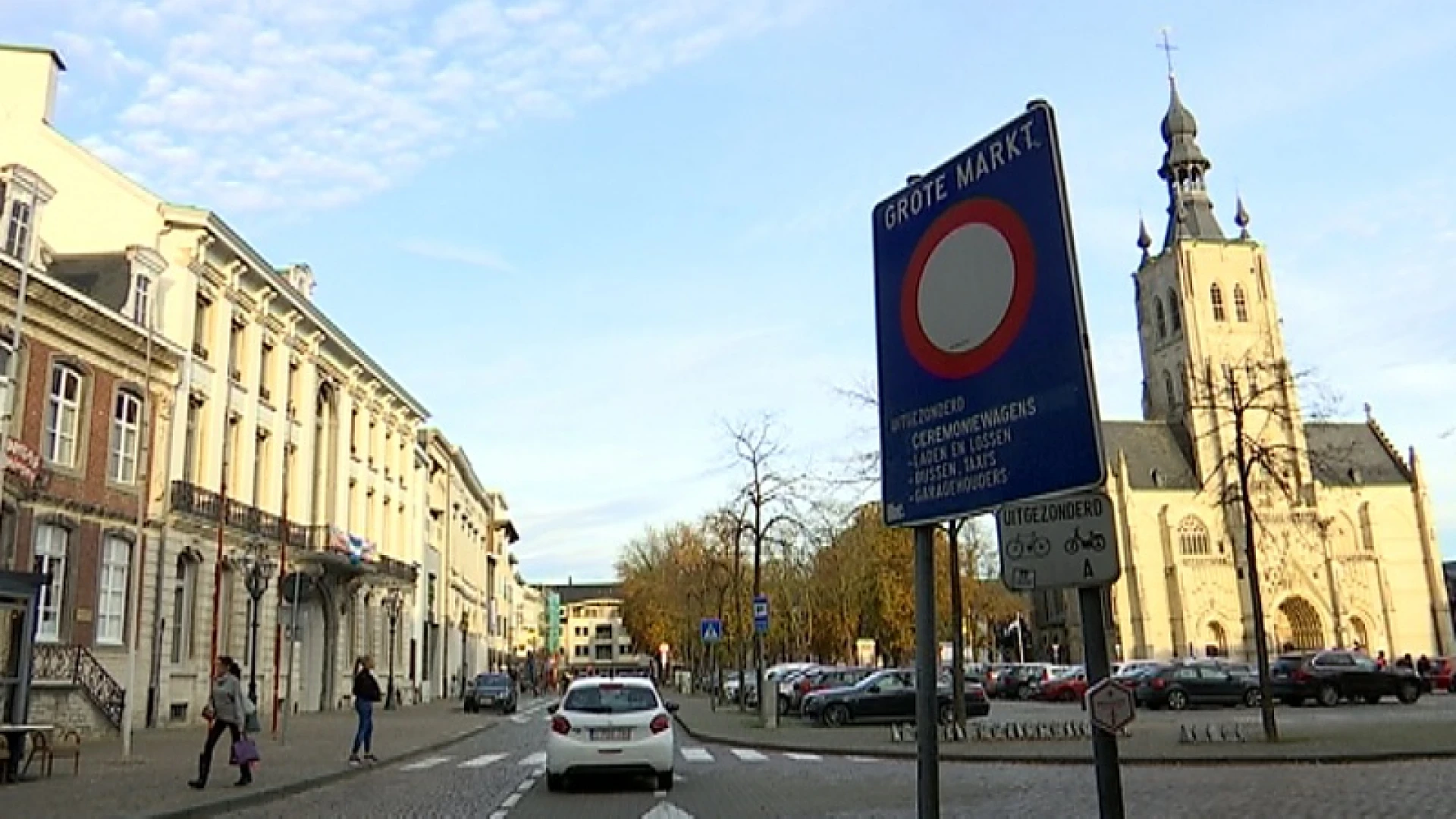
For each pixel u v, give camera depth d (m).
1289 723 26.81
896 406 5.48
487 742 28.56
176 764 20.14
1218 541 90.75
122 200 33.09
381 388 53.00
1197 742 21.17
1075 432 4.42
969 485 4.96
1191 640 88.19
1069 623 93.12
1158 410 100.88
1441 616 92.56
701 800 14.86
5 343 25.27
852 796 14.88
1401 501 94.00
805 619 58.78
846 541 49.28
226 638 35.41
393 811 14.18
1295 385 24.38
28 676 17.98
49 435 27.19
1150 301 103.06
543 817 13.39
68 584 27.45
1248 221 101.38
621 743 16.19
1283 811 12.17
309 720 37.62
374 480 52.72
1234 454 23.34
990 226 4.98
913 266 5.43
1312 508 86.94
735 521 38.81
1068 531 4.76
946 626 52.78
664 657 78.62
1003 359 4.82
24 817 12.88
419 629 60.97
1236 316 97.00
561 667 150.88
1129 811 12.56
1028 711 40.28
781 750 24.03
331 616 45.00
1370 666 37.81
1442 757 18.12
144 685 30.16
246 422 37.25
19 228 27.33
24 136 33.34
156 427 31.50
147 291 31.67
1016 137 4.88
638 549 83.50
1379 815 11.66
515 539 118.06
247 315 37.66
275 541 38.41
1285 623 89.81
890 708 31.23
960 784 16.08
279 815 13.97
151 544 30.88
